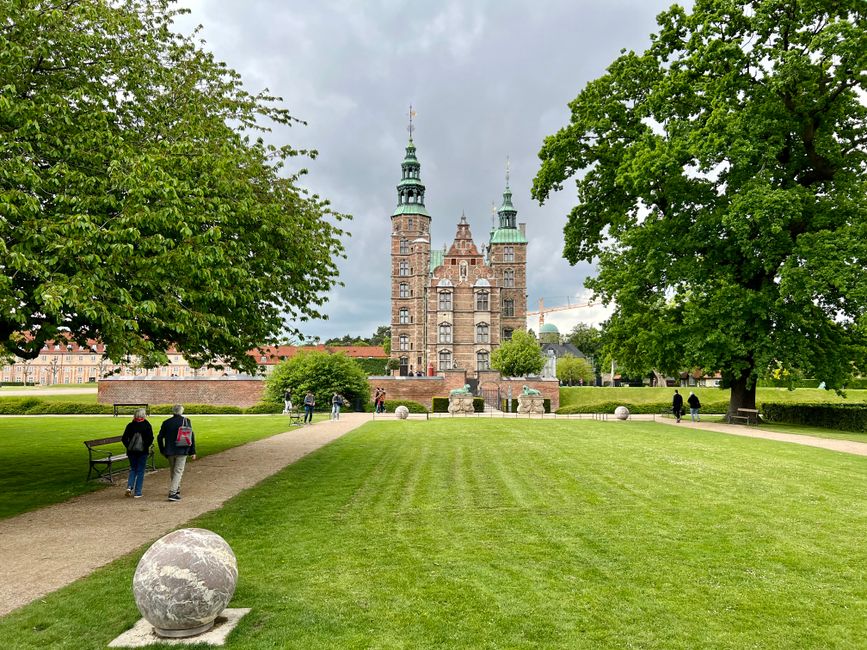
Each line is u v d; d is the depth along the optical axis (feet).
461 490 41.47
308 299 61.57
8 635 19.21
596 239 105.19
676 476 46.37
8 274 34.81
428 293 240.12
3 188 36.14
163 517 35.32
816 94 80.18
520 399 129.90
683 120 84.23
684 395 172.35
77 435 83.61
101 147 39.11
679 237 88.94
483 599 22.18
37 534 31.68
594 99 95.76
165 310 38.50
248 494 41.04
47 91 38.83
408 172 260.21
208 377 172.24
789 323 83.20
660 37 92.38
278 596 22.48
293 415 126.82
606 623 20.22
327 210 62.59
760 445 65.21
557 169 98.43
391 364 246.68
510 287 257.75
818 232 74.28
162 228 39.06
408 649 18.38
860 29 69.92
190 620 18.75
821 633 19.58
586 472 48.29
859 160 83.25
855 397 157.28
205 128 48.42
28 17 38.32
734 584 23.75
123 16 45.93
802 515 34.19
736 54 78.23
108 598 22.29
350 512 35.32
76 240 33.53
